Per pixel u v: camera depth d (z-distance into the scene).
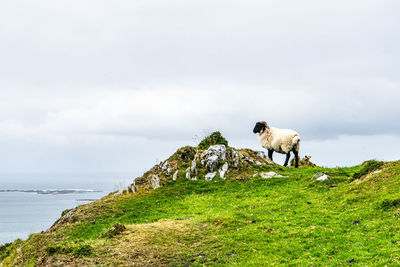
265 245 17.78
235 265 15.95
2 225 128.88
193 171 36.28
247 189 30.86
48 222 138.38
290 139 38.31
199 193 31.78
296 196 26.19
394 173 23.44
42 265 16.36
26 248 25.19
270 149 40.34
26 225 129.62
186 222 22.56
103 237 20.00
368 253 15.13
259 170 37.16
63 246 18.08
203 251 18.05
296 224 20.28
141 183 36.19
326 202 23.45
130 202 30.66
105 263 16.44
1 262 25.53
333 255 15.62
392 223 17.47
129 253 17.64
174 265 16.64
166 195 31.61
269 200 26.52
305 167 39.94
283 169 37.53
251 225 21.19
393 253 14.50
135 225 21.80
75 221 28.19
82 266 16.06
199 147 42.19
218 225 21.81
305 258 15.72
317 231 18.48
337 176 29.00
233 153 38.50
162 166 37.91
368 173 25.80
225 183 33.47
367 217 19.19
